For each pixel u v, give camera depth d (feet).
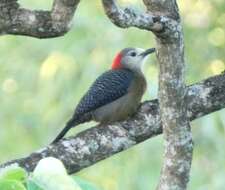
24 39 54.54
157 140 48.88
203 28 49.98
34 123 54.90
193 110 30.17
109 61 49.70
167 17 24.58
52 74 53.06
